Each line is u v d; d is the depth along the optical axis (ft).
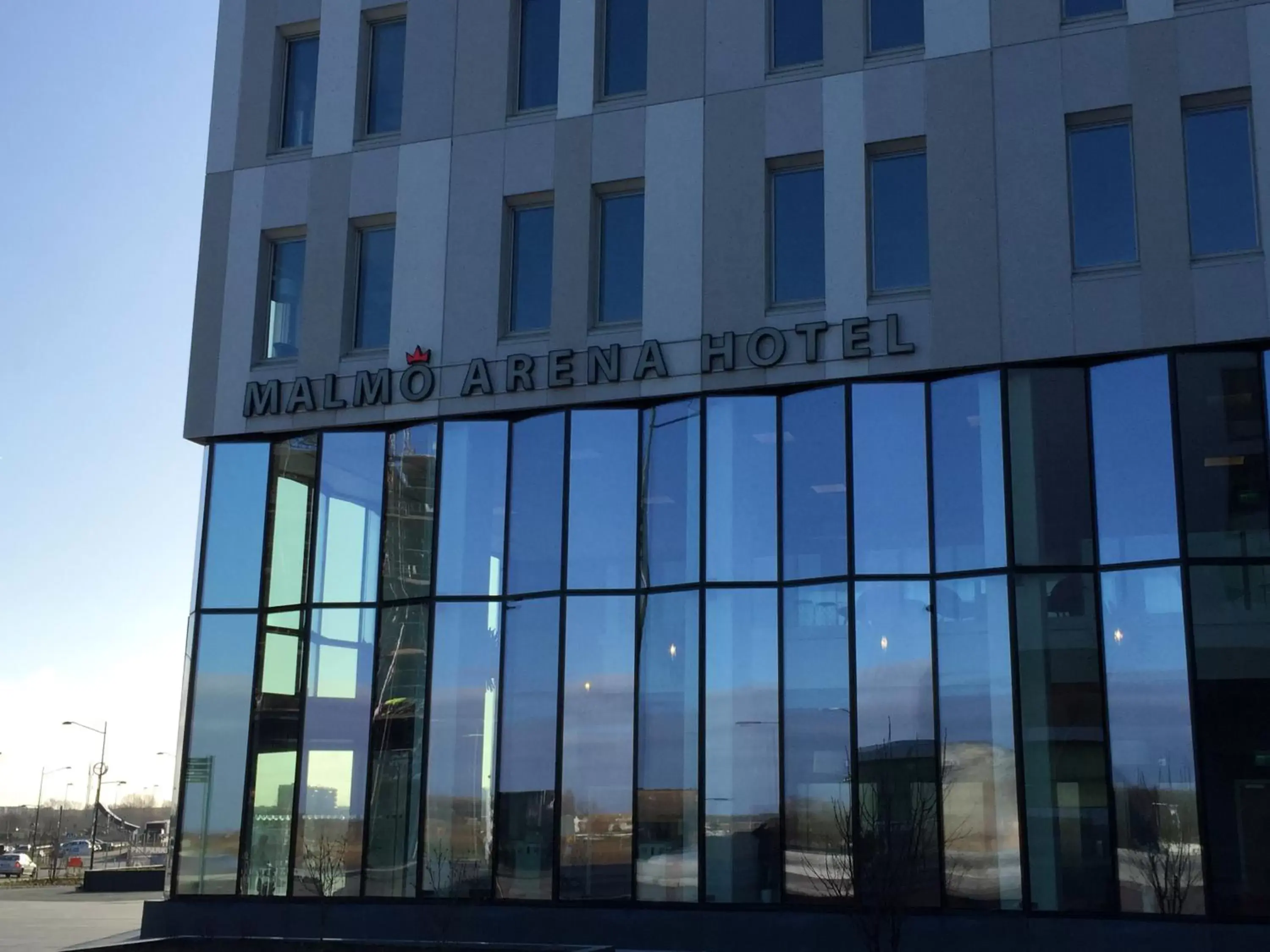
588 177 79.61
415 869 75.82
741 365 74.08
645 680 73.46
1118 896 62.75
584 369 77.41
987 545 68.33
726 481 73.67
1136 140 69.05
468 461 79.61
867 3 76.33
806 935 67.36
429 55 84.89
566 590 75.66
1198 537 64.54
